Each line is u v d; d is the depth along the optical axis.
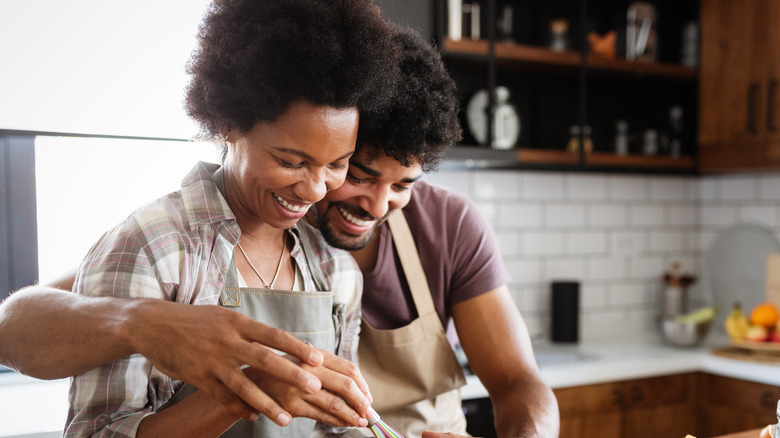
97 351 0.75
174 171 2.14
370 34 0.82
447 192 1.28
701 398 2.52
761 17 2.58
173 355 0.72
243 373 0.74
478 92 2.40
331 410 0.75
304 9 0.79
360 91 0.79
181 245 0.86
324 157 0.80
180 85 1.94
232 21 0.82
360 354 1.20
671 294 2.88
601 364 2.34
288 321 0.94
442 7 2.12
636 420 2.40
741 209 3.00
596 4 2.84
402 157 0.93
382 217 1.06
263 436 0.91
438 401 1.23
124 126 1.90
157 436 0.77
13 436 1.53
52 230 2.06
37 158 2.03
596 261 2.93
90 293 0.82
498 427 1.09
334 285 1.05
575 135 2.62
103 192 2.09
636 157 2.66
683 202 3.15
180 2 1.93
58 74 1.84
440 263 1.22
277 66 0.75
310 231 1.07
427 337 1.20
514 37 2.70
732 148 2.69
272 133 0.79
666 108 3.01
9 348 0.80
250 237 0.96
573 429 2.28
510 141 2.46
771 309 2.48
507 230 2.73
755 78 2.60
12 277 2.02
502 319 1.21
